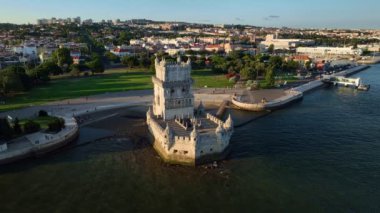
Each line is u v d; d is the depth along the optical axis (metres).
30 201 73.25
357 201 73.19
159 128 98.19
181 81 110.88
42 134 106.69
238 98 164.75
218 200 73.50
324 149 103.19
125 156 97.12
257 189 78.19
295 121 134.75
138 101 157.62
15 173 86.31
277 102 156.00
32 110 138.25
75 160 94.44
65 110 139.38
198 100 164.38
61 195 75.69
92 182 81.56
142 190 77.81
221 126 95.06
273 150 102.12
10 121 117.81
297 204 72.00
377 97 184.50
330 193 76.50
